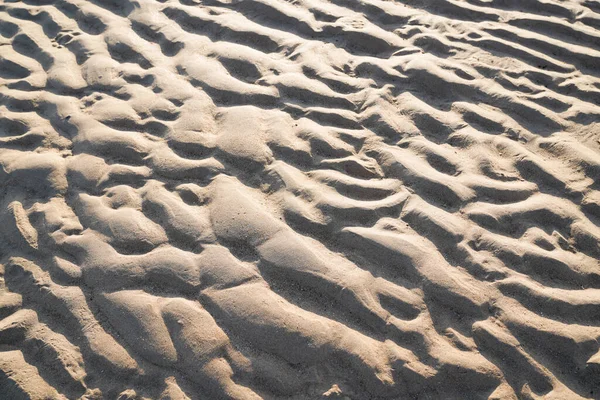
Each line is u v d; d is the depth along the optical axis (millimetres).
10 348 1918
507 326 1898
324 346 1826
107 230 2238
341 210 2254
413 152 2570
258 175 2451
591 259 2123
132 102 2902
